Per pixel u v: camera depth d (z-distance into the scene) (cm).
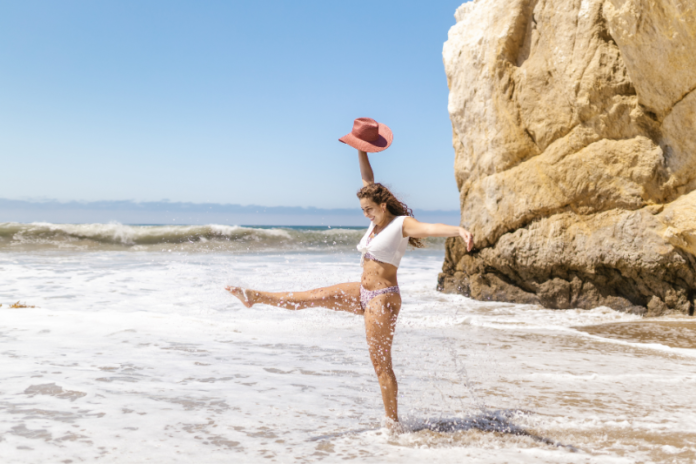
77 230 2389
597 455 296
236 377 451
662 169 850
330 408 376
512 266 1036
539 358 571
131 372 449
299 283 1082
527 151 1016
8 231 2322
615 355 594
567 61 914
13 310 721
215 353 546
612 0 775
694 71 751
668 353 612
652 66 782
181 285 1131
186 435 307
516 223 1029
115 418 330
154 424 323
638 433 336
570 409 387
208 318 786
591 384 463
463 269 1161
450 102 1198
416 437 321
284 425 334
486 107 1081
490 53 1055
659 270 861
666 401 413
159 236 2506
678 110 802
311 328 724
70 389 387
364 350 593
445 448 303
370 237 354
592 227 927
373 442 310
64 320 669
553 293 978
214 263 1622
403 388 439
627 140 875
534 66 978
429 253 2500
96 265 1524
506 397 417
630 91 857
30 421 317
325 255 2069
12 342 546
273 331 697
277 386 429
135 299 952
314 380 455
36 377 415
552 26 942
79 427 311
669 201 855
